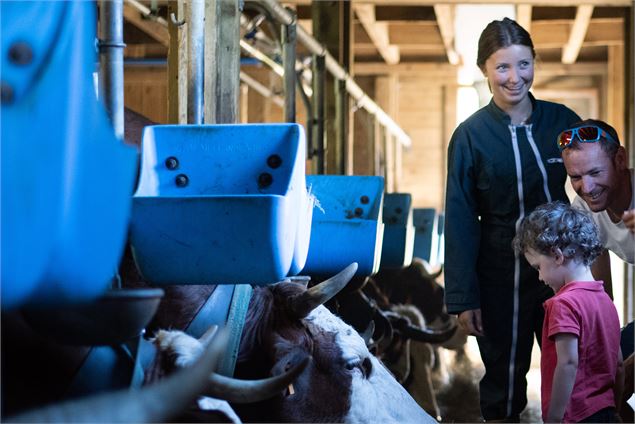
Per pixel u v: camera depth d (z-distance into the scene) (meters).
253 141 2.77
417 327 7.57
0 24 1.83
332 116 8.68
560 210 3.71
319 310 3.27
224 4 4.43
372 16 13.28
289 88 6.21
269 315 3.14
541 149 4.57
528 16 12.62
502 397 4.59
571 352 3.49
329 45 9.12
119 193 2.05
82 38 1.89
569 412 3.53
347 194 4.96
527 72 4.53
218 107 4.44
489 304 4.62
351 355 3.21
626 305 10.14
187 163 2.78
